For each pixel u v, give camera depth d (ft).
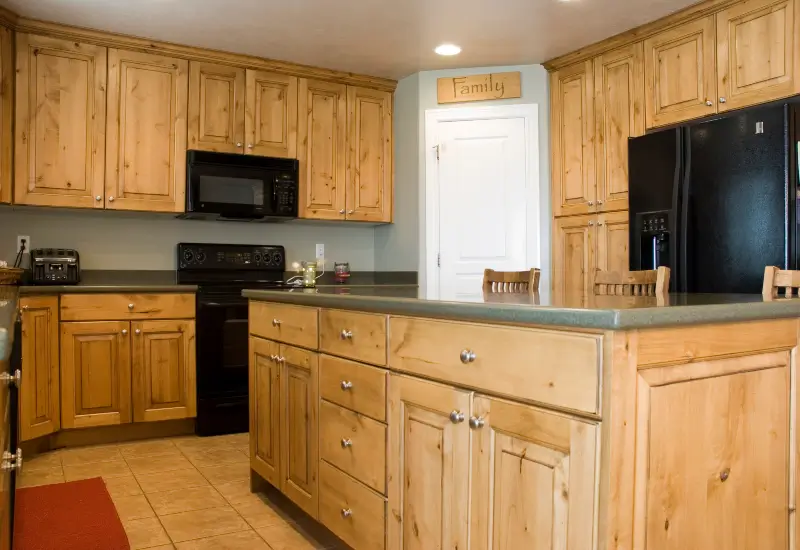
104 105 12.01
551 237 13.56
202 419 12.14
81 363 11.27
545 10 10.82
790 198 8.97
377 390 5.91
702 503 4.23
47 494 8.86
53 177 11.56
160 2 10.52
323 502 6.91
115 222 13.15
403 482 5.56
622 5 10.61
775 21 9.55
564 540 3.96
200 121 12.88
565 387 3.95
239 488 9.16
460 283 13.98
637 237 11.06
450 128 14.07
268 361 8.36
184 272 13.53
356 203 14.62
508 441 4.42
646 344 3.86
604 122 12.30
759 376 4.57
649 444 3.90
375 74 14.47
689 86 10.78
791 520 4.82
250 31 11.83
